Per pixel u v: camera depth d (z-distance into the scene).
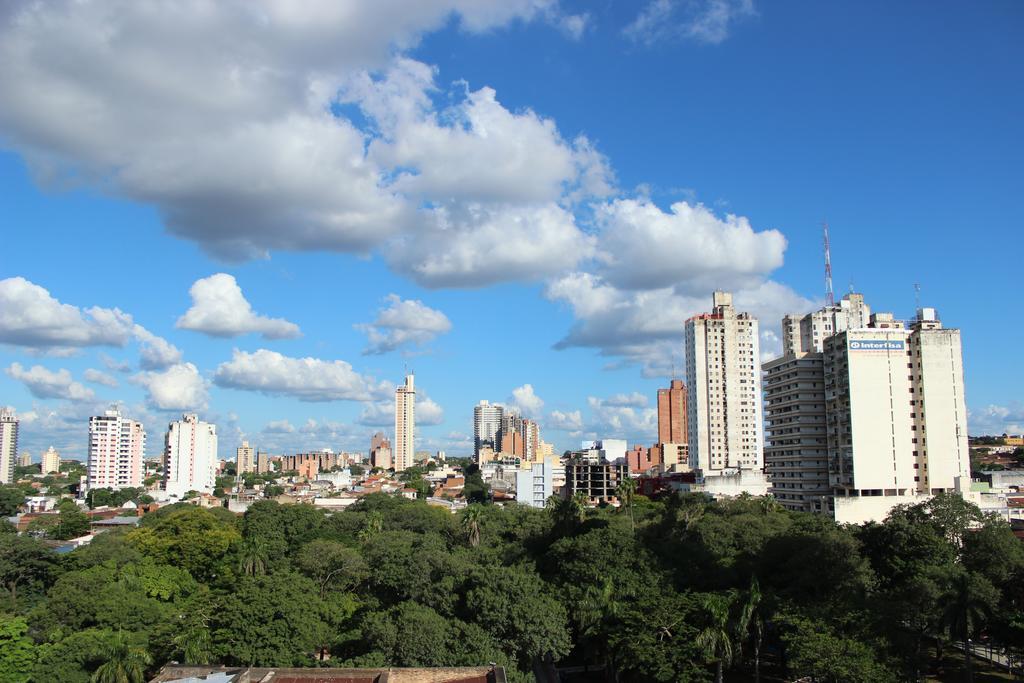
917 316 170.88
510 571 90.19
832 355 166.12
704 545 114.06
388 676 64.50
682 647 77.56
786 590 90.62
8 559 116.75
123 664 72.62
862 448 156.12
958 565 90.38
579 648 100.12
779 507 158.00
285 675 64.06
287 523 154.00
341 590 105.62
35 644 85.81
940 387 157.00
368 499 198.50
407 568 95.44
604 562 96.69
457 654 75.62
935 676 87.50
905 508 110.88
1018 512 157.00
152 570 114.25
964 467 155.12
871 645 73.25
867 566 92.69
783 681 86.94
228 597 85.56
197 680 62.06
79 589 94.31
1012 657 85.00
